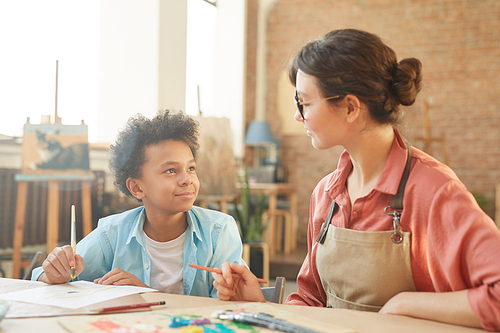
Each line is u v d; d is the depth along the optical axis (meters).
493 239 0.84
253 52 6.62
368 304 1.02
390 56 1.00
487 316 0.78
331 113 0.99
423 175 0.98
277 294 1.12
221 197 3.93
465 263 0.87
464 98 5.89
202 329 0.72
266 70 6.75
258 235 3.98
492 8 5.79
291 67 1.08
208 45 6.13
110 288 1.05
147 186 1.25
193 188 1.27
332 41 0.99
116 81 2.25
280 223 5.46
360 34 0.99
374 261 1.01
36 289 1.04
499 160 5.76
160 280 1.31
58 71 2.21
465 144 5.88
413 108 5.98
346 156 1.13
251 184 5.31
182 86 2.62
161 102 2.38
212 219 1.39
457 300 0.82
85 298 0.96
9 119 2.34
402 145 1.04
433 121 5.99
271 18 6.71
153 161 1.24
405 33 6.08
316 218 1.19
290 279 4.61
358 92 0.96
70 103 2.28
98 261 1.34
